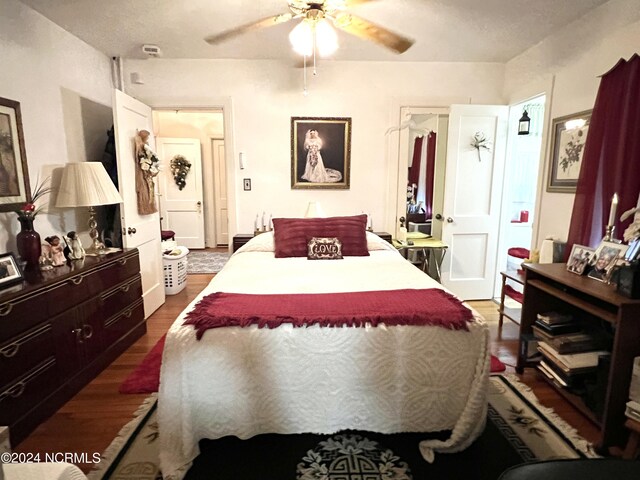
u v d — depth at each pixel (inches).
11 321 65.5
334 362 62.4
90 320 88.7
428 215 155.3
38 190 96.8
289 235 118.0
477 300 150.6
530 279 91.2
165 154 249.0
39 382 71.9
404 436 67.2
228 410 62.2
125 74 136.6
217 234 267.6
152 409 76.8
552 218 113.7
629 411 61.1
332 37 81.9
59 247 90.7
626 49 84.2
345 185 147.6
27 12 93.1
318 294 75.5
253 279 88.0
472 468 59.9
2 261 72.3
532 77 125.4
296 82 140.3
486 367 62.6
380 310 65.9
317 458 61.9
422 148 149.6
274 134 143.3
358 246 118.1
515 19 102.7
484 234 147.6
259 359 61.4
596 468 38.3
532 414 74.7
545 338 84.7
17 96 89.6
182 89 138.8
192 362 59.9
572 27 104.5
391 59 138.0
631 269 63.2
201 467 60.1
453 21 104.0
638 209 72.2
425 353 62.9
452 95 143.1
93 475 59.0
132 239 119.1
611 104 84.4
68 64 110.2
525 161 171.8
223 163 260.8
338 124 143.5
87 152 119.8
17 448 65.5
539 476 37.3
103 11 97.3
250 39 117.4
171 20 103.3
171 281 157.9
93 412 76.0
